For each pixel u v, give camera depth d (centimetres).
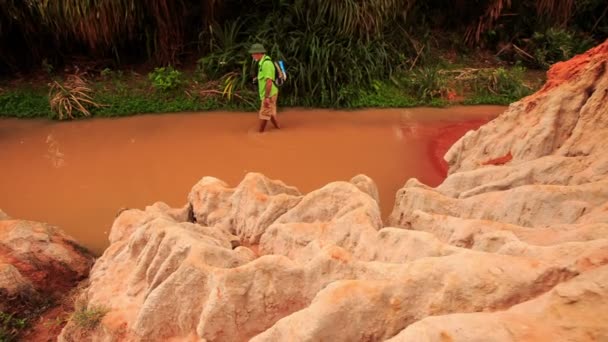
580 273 190
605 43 524
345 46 931
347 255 271
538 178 409
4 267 366
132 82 935
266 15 955
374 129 787
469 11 1162
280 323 225
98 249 457
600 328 154
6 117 813
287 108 889
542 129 478
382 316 214
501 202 370
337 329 212
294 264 276
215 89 899
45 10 827
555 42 1109
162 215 401
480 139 568
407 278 219
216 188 438
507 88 979
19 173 616
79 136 742
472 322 168
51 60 967
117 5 844
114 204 542
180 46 985
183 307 283
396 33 1038
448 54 1152
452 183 465
